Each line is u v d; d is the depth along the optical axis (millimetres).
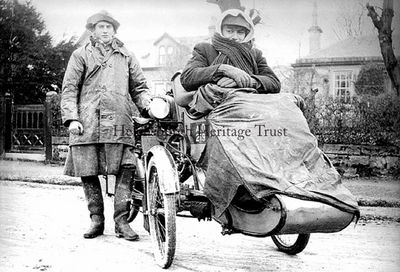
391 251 4934
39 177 10195
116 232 5211
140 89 5438
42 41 11320
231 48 4363
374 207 7758
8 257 4312
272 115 3785
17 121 12961
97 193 5270
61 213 6652
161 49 8977
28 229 5535
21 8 11180
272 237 4934
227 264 4289
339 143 10422
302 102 4148
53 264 4105
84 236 5152
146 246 4840
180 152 4504
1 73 12109
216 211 3930
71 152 5203
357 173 10344
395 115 10070
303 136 3744
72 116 5051
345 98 10102
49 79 12234
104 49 5242
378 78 9891
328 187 3555
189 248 4898
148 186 4492
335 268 4234
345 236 5695
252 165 3559
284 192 3371
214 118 3941
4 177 10320
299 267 4246
